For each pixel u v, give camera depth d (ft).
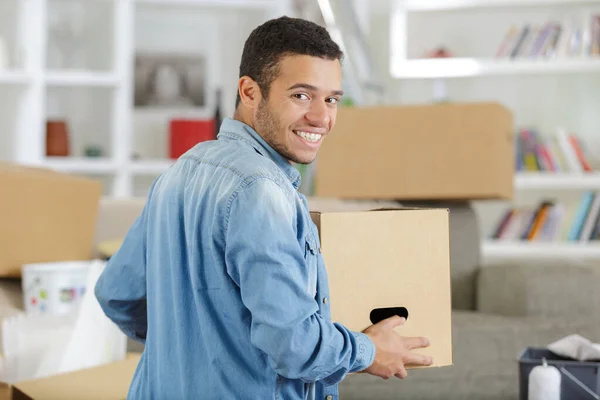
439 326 6.20
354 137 12.82
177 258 5.26
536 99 19.81
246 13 20.30
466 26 20.15
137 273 5.82
